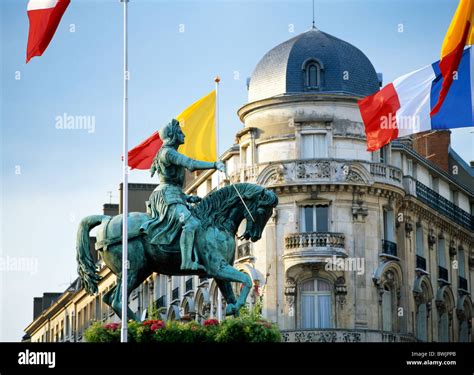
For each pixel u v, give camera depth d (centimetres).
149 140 3956
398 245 7181
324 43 7088
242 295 2958
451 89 3972
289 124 6919
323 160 6856
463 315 8112
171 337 2970
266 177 6888
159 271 3027
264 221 3014
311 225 6888
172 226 2981
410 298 7244
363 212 6912
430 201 7644
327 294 6838
